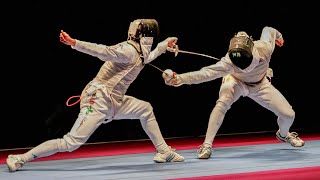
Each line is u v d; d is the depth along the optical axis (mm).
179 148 6074
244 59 4480
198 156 4914
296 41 7691
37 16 6262
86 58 6672
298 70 7805
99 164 4668
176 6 6988
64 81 6562
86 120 4195
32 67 6352
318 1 7664
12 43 6191
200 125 7520
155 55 4547
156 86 7180
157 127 4652
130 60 4270
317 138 6891
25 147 6465
